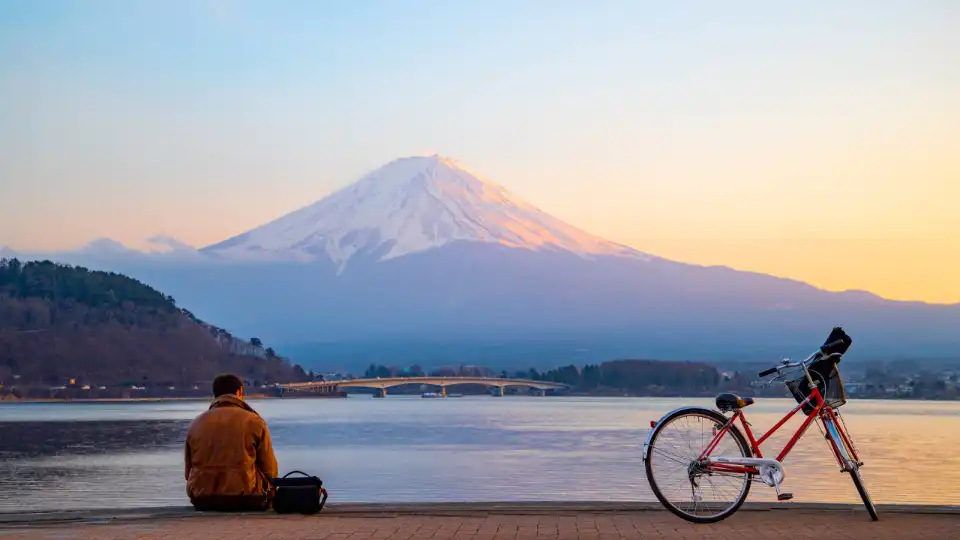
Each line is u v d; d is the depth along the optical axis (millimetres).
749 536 10219
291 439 97125
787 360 11680
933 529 10641
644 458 11352
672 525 11039
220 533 10547
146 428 121062
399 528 10906
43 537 10273
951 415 179125
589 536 10281
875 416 172375
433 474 53219
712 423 11453
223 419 12477
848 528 10734
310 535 10375
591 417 166375
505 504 12781
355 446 84375
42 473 56562
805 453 63469
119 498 41094
